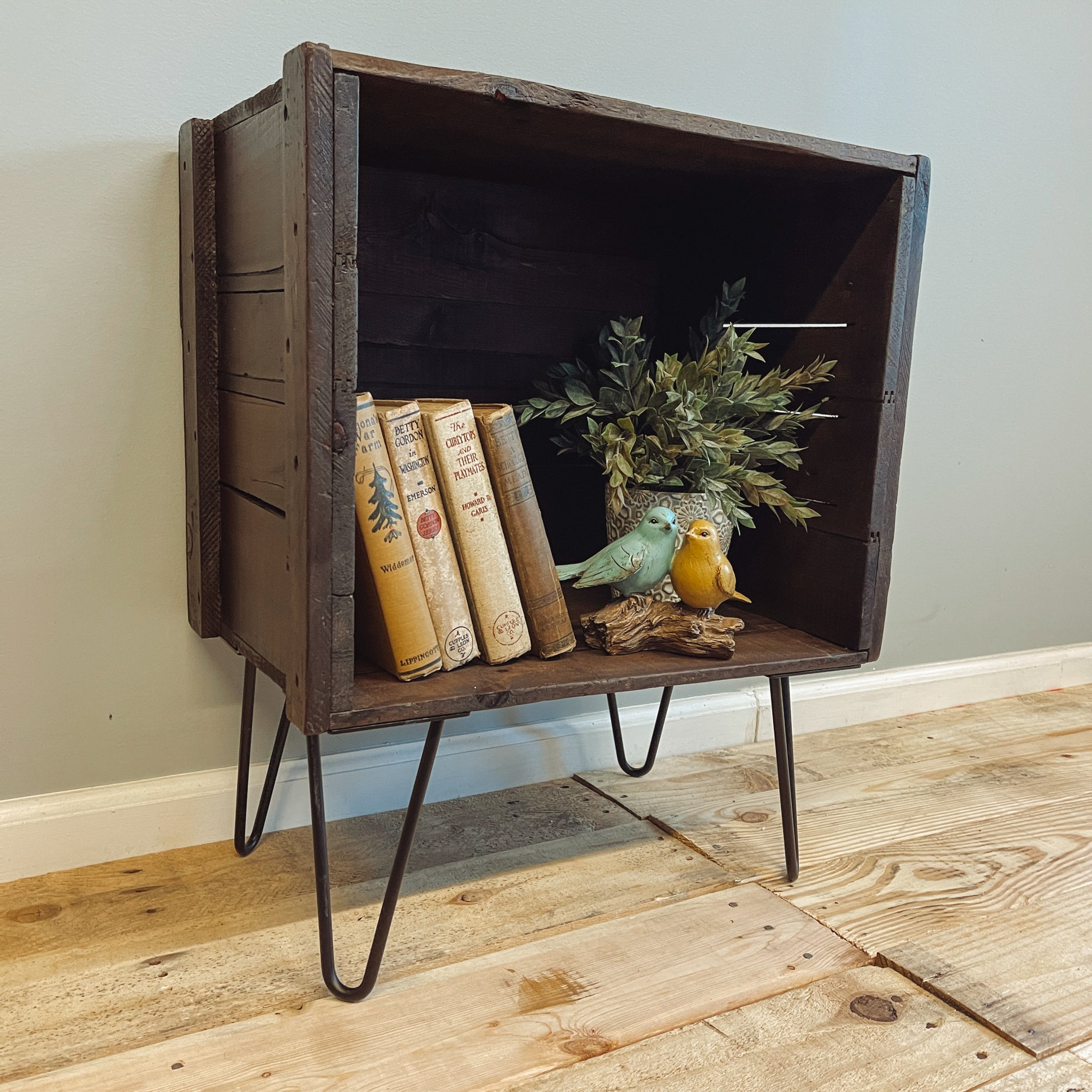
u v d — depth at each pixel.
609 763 1.59
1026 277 1.88
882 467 1.15
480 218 1.30
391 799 1.40
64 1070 0.87
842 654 1.17
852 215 1.17
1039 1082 0.91
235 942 1.07
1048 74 1.81
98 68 1.07
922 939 1.13
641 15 1.41
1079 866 1.32
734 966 1.06
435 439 0.99
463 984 1.01
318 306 0.80
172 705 1.23
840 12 1.57
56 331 1.10
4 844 1.15
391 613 0.96
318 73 0.78
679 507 1.19
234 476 1.08
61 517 1.13
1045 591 2.08
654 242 1.45
